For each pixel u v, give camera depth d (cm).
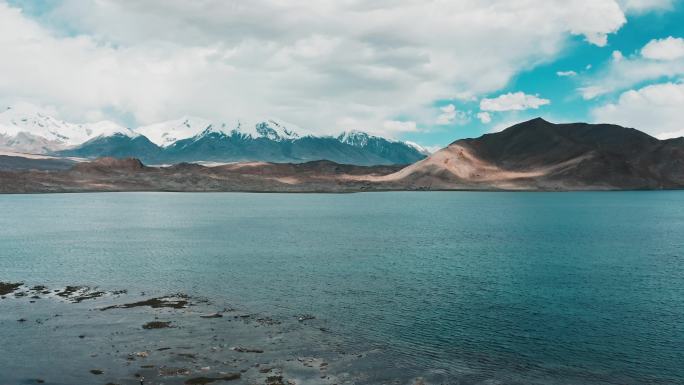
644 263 5378
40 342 2903
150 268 5075
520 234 8056
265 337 3012
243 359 2678
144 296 3941
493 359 2742
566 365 2677
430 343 2955
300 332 3111
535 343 2967
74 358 2672
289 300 3834
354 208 14800
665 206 15875
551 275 4741
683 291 4138
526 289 4184
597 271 4947
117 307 3619
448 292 4088
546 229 8856
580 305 3722
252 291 4109
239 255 5875
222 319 3353
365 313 3509
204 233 8094
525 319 3391
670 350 2878
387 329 3183
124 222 9906
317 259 5609
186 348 2820
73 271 4925
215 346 2855
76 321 3291
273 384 2377
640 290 4175
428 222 10219
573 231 8556
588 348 2902
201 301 3797
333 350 2823
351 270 4972
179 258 5666
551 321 3353
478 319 3388
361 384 2405
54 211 12681
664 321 3362
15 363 2606
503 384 2455
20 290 4128
